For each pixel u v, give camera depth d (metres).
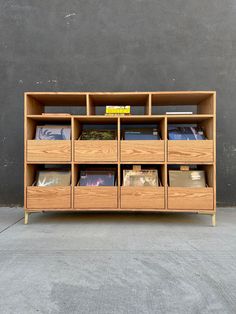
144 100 2.73
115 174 2.60
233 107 3.11
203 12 3.15
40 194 2.42
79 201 2.41
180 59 3.14
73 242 1.94
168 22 3.16
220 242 1.94
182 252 1.74
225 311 1.13
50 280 1.39
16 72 3.17
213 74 3.13
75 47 3.17
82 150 2.43
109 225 2.41
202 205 2.37
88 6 3.18
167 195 2.38
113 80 3.15
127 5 3.17
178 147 2.39
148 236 2.08
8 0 3.21
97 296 1.24
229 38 3.14
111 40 3.17
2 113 3.16
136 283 1.35
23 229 2.28
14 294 1.26
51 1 3.20
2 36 3.20
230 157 3.09
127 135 2.56
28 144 2.43
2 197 3.15
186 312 1.12
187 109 3.09
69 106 3.11
